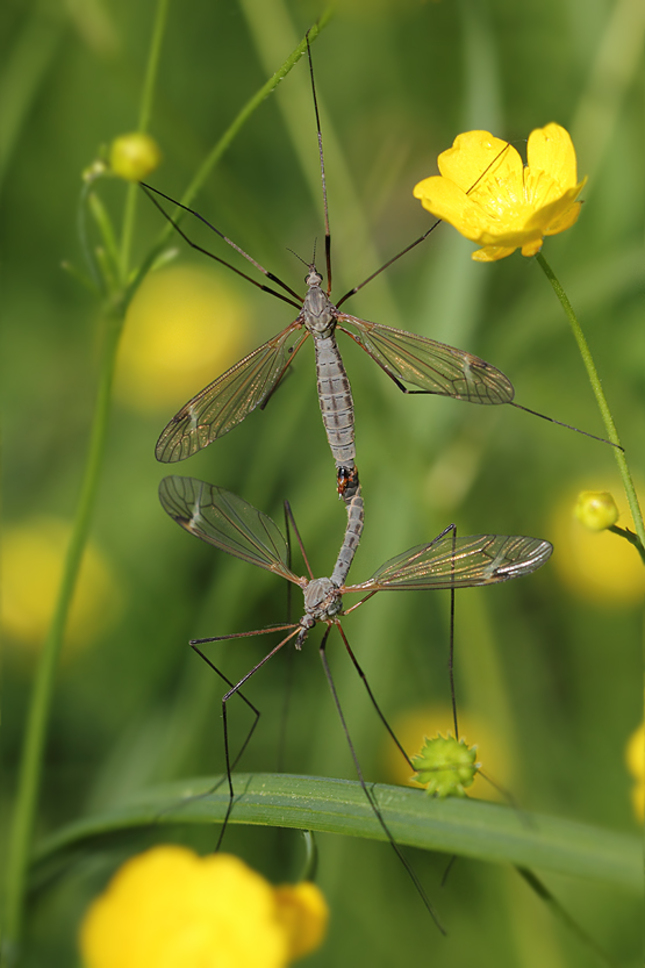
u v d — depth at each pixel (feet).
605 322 2.10
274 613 2.08
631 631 2.07
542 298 2.09
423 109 2.20
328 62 2.20
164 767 2.04
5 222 2.18
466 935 2.00
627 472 1.90
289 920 1.89
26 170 2.18
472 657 2.04
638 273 2.07
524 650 2.07
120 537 2.13
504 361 2.08
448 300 2.08
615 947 1.98
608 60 2.11
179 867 1.89
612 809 2.03
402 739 2.05
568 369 2.11
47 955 1.94
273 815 1.92
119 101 2.19
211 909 1.88
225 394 1.98
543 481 2.10
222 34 2.20
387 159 2.19
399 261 2.17
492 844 1.88
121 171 1.94
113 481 2.15
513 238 1.90
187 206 1.95
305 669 2.07
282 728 2.03
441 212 1.92
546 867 1.87
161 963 1.88
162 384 2.17
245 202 2.03
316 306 1.98
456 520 2.06
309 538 2.09
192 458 2.14
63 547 2.12
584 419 2.10
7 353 2.17
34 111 2.18
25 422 2.16
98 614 2.09
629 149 2.12
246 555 1.96
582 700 2.06
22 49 2.08
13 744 2.06
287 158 2.19
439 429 2.07
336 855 2.01
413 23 2.19
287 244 2.16
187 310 2.18
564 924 1.90
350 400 1.99
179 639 2.09
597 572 2.08
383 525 2.08
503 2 2.17
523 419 2.10
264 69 2.20
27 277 2.18
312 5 2.10
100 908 1.88
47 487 2.15
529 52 2.17
